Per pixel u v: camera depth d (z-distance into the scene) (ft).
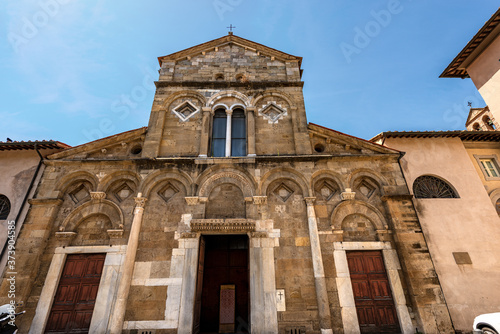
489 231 37.93
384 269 33.94
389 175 39.19
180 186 37.65
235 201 36.81
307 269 32.86
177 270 32.24
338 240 34.65
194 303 30.71
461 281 34.65
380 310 31.86
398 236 34.65
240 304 40.22
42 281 31.63
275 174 38.52
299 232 34.88
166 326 29.63
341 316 30.73
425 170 42.45
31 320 29.58
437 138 45.47
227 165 38.68
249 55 52.08
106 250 33.37
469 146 46.93
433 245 36.76
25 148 41.55
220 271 42.24
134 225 34.22
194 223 33.76
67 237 33.96
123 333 29.32
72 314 30.60
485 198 40.47
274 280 31.99
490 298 33.81
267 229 34.83
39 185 37.09
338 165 39.40
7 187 39.52
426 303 30.96
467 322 32.30
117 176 38.14
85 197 37.14
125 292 30.83
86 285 32.07
